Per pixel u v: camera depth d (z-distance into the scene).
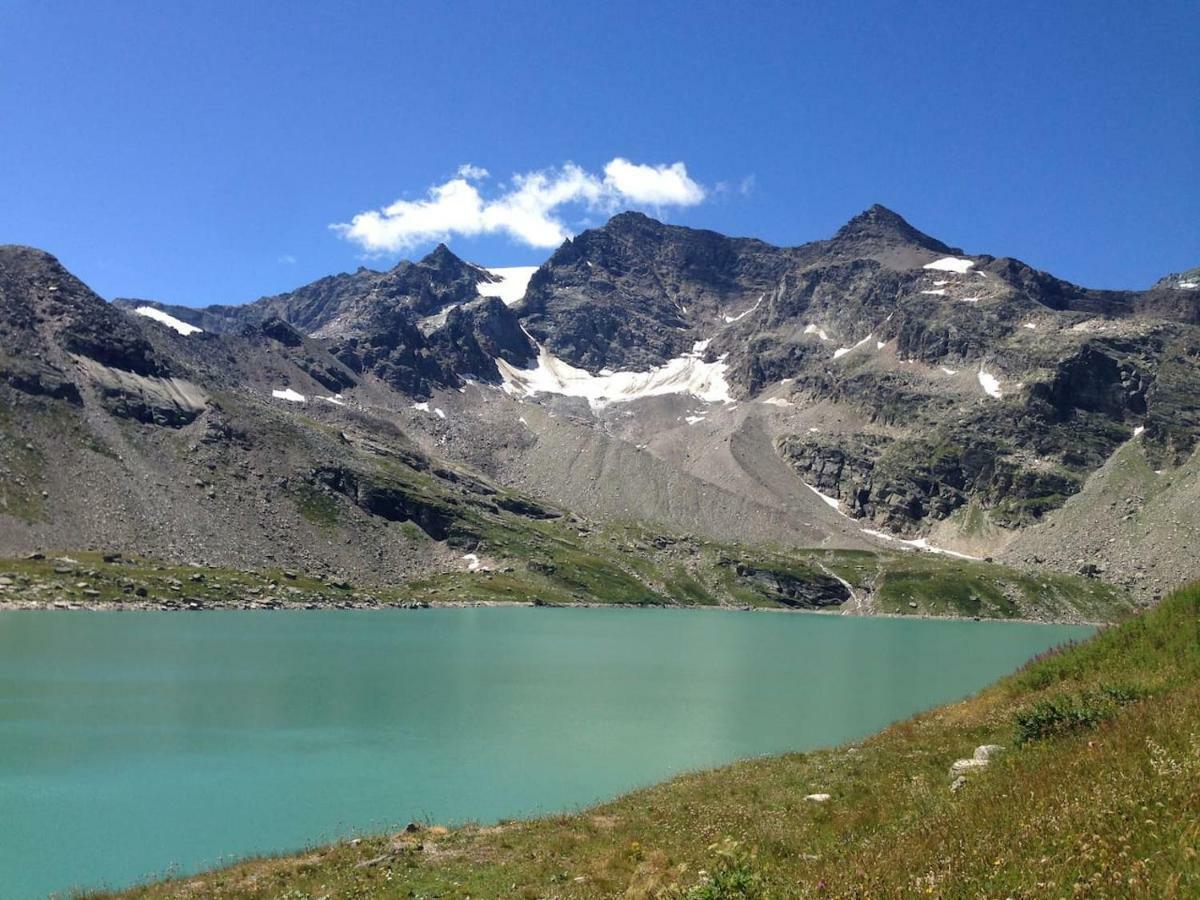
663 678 146.75
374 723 99.88
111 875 50.47
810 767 44.53
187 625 192.88
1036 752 29.34
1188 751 21.53
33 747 82.56
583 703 118.38
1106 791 20.02
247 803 66.56
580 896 28.67
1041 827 19.20
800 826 31.30
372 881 34.22
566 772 78.31
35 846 55.72
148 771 75.44
